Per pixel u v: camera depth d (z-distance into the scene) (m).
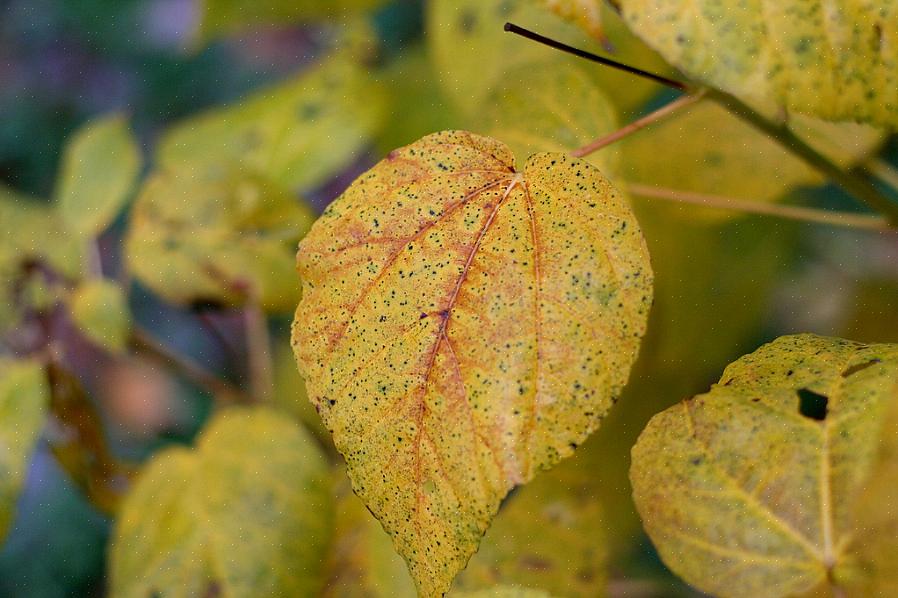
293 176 0.68
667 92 0.62
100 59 1.44
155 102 1.36
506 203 0.47
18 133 1.42
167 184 0.62
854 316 0.64
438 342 0.46
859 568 0.46
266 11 0.70
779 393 0.47
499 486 0.45
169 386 0.95
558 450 0.45
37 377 0.61
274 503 0.57
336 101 0.69
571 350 0.45
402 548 0.46
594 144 0.49
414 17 0.84
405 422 0.46
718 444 0.47
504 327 0.46
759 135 0.56
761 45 0.46
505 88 0.54
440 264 0.46
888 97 0.46
